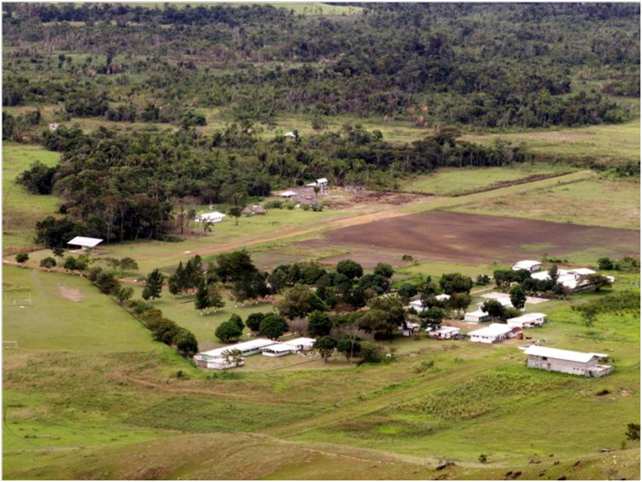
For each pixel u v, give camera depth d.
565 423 163.12
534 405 171.25
